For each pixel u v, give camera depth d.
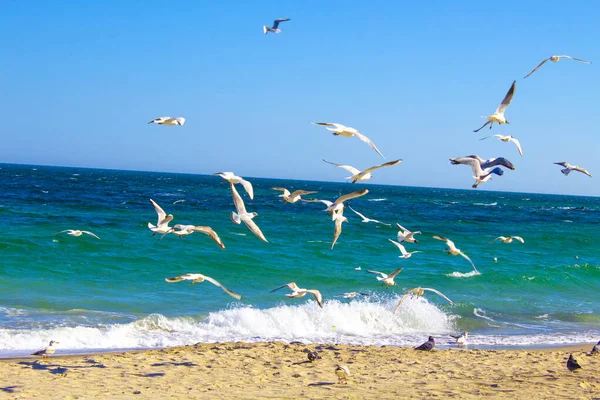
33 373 14.95
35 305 22.83
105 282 27.34
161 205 71.12
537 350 19.64
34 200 66.62
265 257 35.22
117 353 17.75
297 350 18.20
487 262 39.72
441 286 30.89
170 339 19.94
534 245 51.50
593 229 73.38
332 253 38.66
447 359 17.42
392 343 20.75
